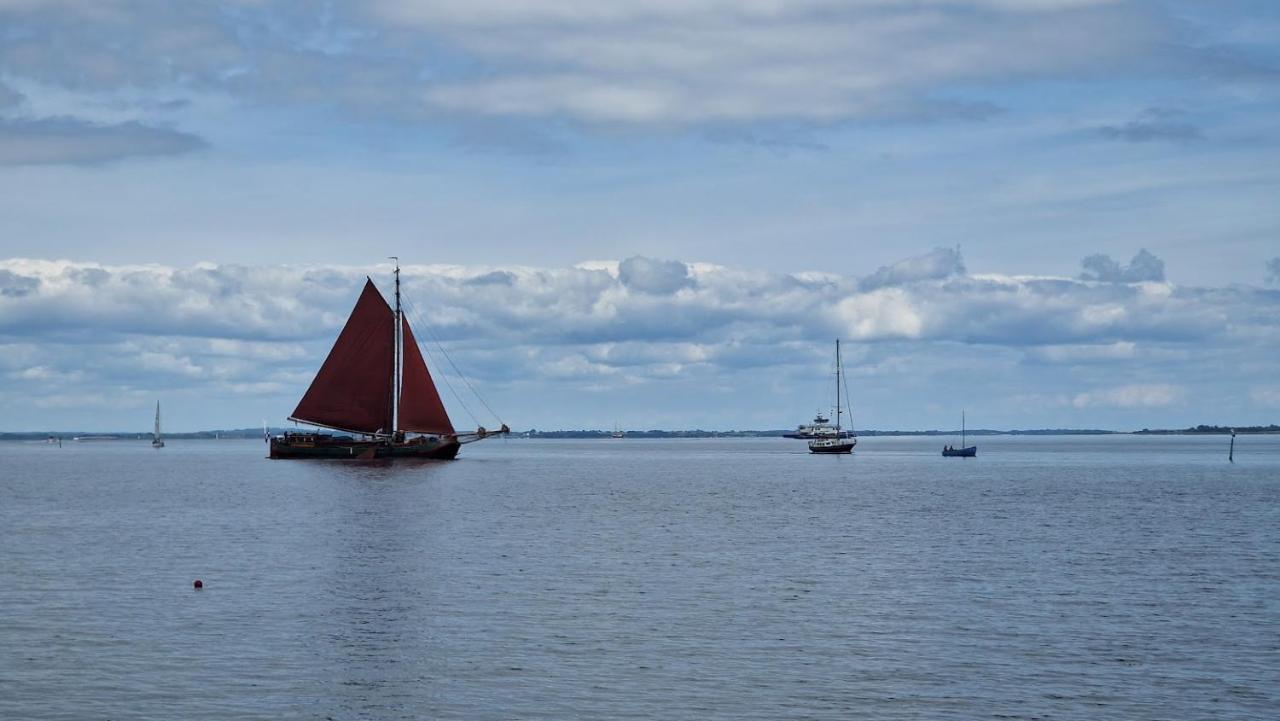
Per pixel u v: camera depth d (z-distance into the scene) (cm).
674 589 5184
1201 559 6228
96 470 18500
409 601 4869
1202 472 17988
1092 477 16138
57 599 4884
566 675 3716
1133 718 3306
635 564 5962
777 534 7469
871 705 3416
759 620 4506
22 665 3788
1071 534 7531
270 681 3638
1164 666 3822
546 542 6944
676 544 6862
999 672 3753
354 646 4062
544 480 14675
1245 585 5331
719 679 3672
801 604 4834
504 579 5456
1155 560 6184
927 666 3819
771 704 3428
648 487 13138
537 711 3369
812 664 3844
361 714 3338
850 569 5822
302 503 10038
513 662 3866
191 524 8031
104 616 4528
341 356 16075
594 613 4628
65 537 7169
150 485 13175
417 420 16262
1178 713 3350
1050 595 5059
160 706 3388
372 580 5406
